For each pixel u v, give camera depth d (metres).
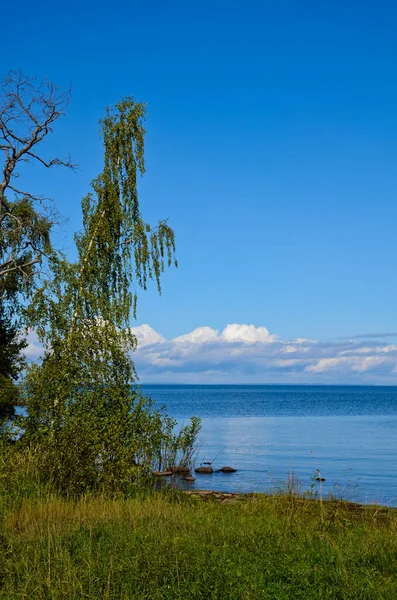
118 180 27.47
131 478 16.94
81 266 24.12
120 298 26.02
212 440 44.22
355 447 39.28
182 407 103.31
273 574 8.12
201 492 19.84
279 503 15.88
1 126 26.67
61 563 8.52
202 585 7.70
